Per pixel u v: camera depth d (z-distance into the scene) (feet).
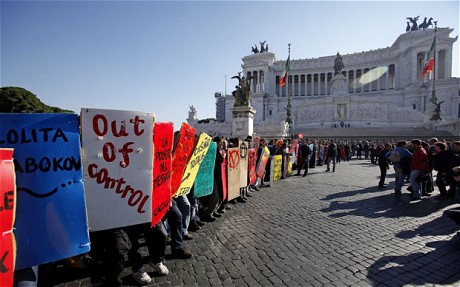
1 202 9.02
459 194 25.00
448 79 227.20
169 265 17.35
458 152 36.09
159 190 15.93
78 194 11.65
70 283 15.07
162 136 16.06
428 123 175.83
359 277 15.97
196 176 23.71
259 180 44.45
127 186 13.87
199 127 225.97
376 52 307.78
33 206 10.56
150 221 14.85
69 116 11.53
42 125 10.80
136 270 15.05
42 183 10.77
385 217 28.55
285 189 43.98
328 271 16.66
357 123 209.77
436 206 33.47
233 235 22.80
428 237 22.72
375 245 20.88
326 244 20.97
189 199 23.79
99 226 13.07
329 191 42.60
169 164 16.79
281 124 147.84
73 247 11.43
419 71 269.23
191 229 24.03
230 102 301.84
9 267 9.19
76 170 11.62
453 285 15.21
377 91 282.97
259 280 15.52
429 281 15.64
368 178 58.03
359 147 119.65
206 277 15.84
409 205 33.91
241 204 33.65
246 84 92.38
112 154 13.33
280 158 55.52
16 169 10.25
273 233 23.34
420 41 261.24
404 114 201.46
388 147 46.68
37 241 10.59
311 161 80.23
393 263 17.84
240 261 17.94
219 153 27.61
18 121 10.32
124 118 13.62
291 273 16.37
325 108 224.74
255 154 40.06
